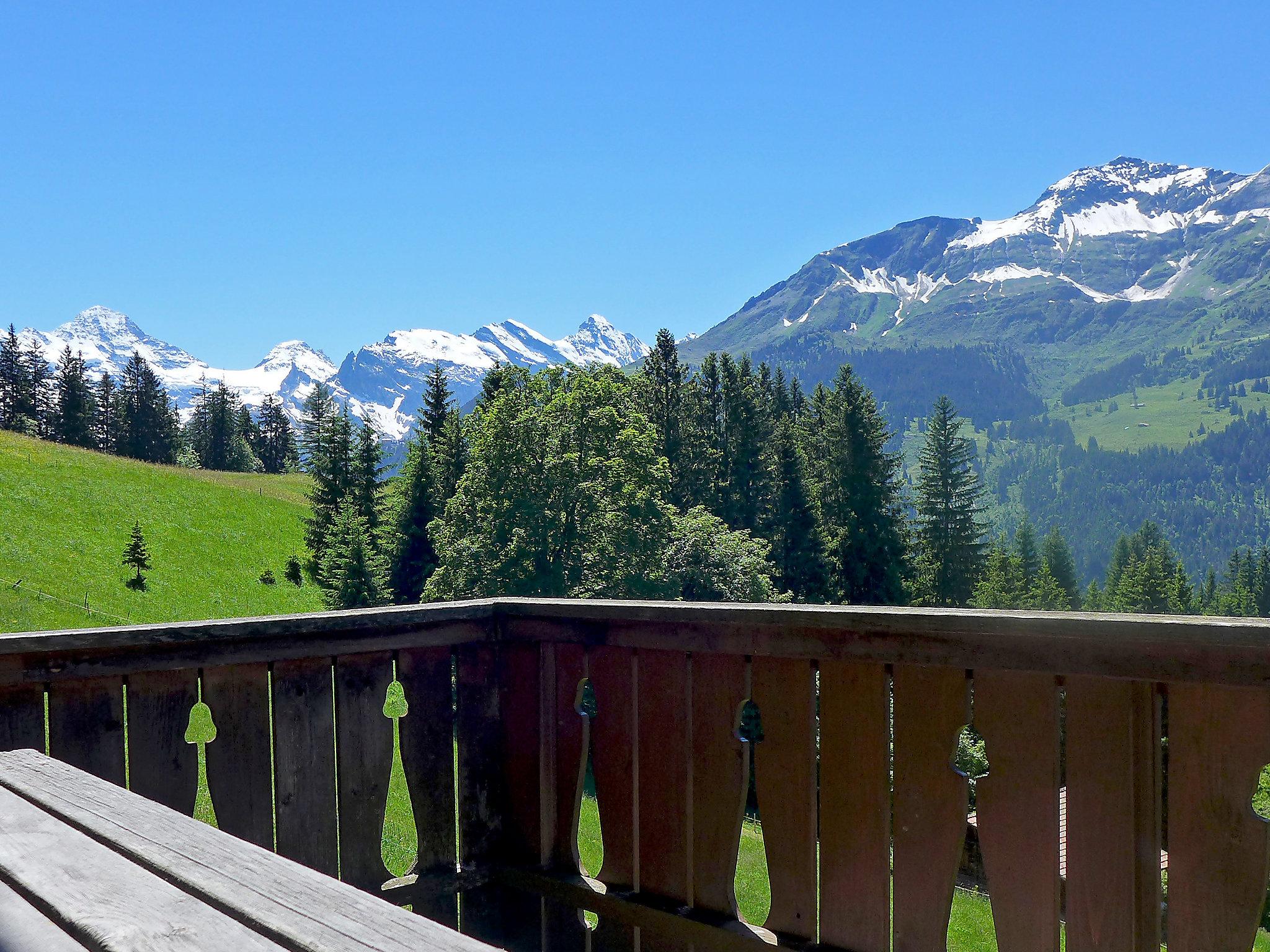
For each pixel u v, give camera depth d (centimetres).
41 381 11269
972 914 1099
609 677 296
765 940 252
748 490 6053
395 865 969
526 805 321
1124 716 195
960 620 212
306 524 6091
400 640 303
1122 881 195
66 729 255
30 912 110
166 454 11144
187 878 116
